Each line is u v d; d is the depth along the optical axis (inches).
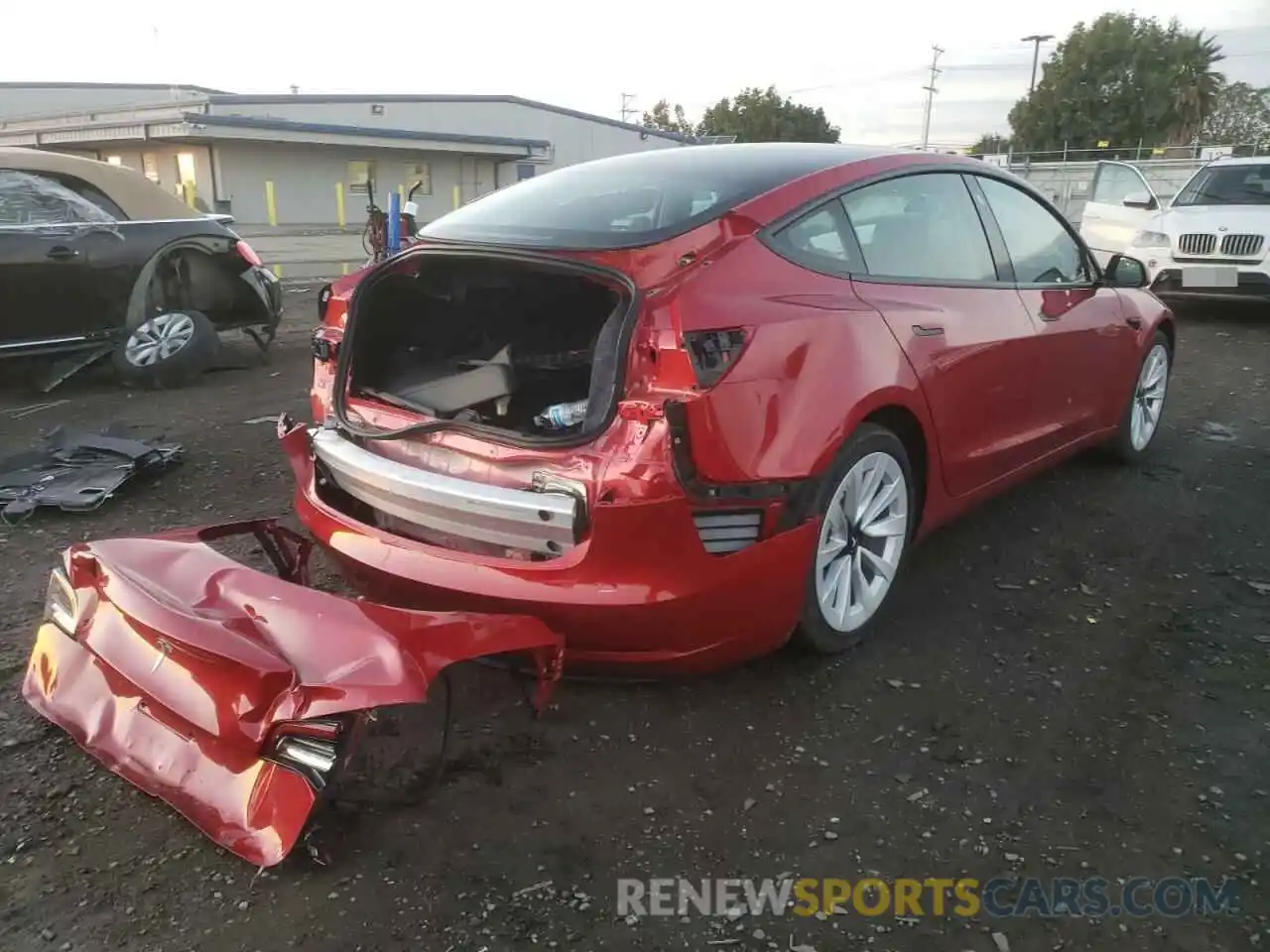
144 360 272.8
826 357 113.9
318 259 695.7
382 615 96.2
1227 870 91.8
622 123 1652.3
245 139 1149.1
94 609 104.6
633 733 111.9
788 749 109.2
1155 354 203.6
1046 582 150.8
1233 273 383.9
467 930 84.3
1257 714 116.1
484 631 100.3
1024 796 101.7
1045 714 116.2
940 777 104.6
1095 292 178.2
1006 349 147.2
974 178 156.0
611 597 104.0
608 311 138.9
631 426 102.3
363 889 88.7
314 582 146.3
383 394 126.3
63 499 177.0
